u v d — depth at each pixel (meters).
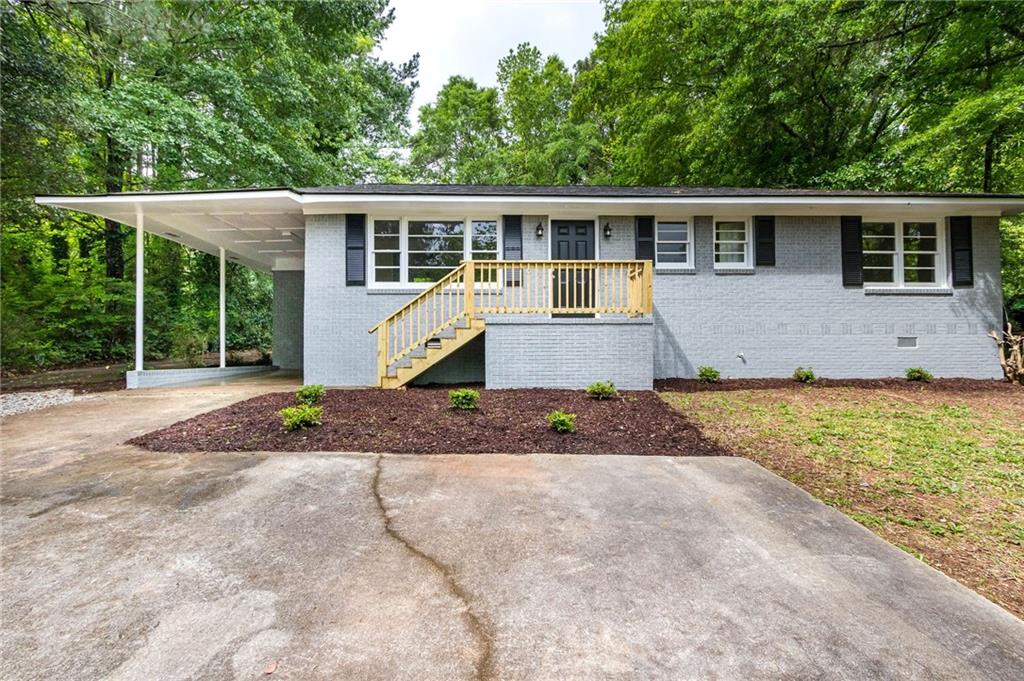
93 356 13.21
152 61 11.96
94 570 2.49
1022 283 11.53
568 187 10.08
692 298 9.09
